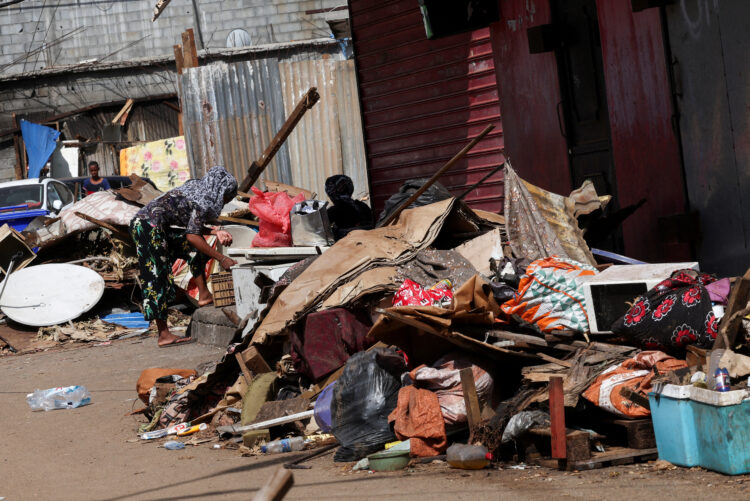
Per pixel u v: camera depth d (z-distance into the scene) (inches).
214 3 1518.2
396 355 294.8
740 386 237.6
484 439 265.7
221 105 979.3
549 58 493.4
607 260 423.5
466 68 577.0
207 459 306.0
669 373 255.0
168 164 1254.3
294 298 364.8
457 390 282.2
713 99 388.5
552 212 402.0
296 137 959.0
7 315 660.1
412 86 624.4
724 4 375.2
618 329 283.1
